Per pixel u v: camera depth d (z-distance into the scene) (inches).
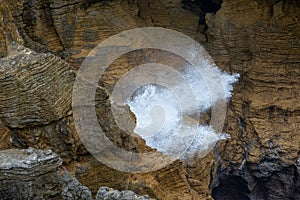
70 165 291.7
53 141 286.8
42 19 506.9
